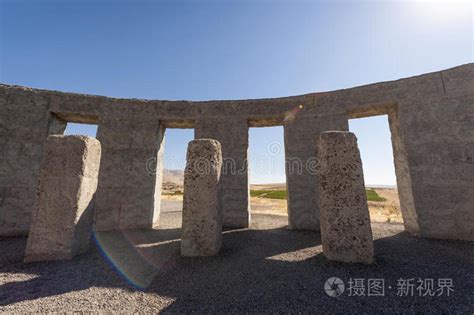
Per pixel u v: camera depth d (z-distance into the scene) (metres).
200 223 4.19
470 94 5.36
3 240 5.30
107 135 6.86
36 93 6.46
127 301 2.61
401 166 6.16
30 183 6.02
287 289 2.87
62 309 2.44
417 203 5.55
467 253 4.26
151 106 7.32
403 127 5.94
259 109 7.34
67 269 3.53
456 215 5.17
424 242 4.98
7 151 5.98
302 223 6.50
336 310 2.41
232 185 7.01
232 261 3.86
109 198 6.55
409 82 6.02
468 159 5.20
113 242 5.14
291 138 6.98
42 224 3.95
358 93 6.56
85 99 6.88
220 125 7.35
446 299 2.62
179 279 3.19
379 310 2.41
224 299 2.64
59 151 4.15
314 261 3.81
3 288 2.91
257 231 6.31
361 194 3.73
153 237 5.66
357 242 3.65
